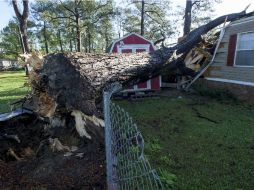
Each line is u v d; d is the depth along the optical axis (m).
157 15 25.47
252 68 8.55
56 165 3.70
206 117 6.82
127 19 30.36
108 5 24.62
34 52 4.99
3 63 44.09
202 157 4.26
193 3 17.80
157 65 7.04
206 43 10.61
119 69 5.65
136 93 10.00
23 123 4.92
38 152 4.11
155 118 6.74
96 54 5.61
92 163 3.70
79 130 4.18
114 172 3.06
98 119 4.10
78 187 3.26
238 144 4.86
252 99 8.65
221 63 10.22
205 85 11.26
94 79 4.72
